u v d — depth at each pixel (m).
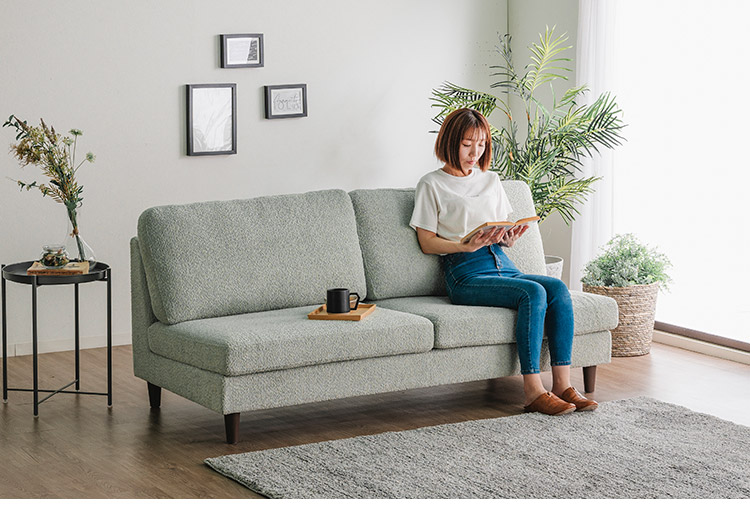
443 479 3.23
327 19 5.82
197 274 3.92
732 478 3.27
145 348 4.06
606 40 5.56
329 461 3.40
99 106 5.20
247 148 5.64
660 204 5.47
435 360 3.97
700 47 5.19
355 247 4.31
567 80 6.04
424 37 6.16
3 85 4.96
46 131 4.18
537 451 3.52
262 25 5.62
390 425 3.92
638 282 5.10
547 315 4.14
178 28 5.37
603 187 5.61
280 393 3.65
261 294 4.04
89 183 5.21
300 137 5.80
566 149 5.50
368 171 6.06
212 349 3.57
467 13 6.30
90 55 5.15
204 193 5.54
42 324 5.20
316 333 3.67
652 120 5.47
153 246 3.91
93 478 3.29
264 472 3.29
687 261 5.37
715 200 5.19
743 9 4.97
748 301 5.09
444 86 6.27
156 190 5.39
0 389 4.43
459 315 4.01
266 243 4.10
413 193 4.56
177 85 5.39
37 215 5.10
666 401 4.28
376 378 3.84
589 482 3.22
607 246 5.64
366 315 3.89
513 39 6.45
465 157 4.36
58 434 3.77
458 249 4.28
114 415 4.02
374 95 6.02
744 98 5.00
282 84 5.70
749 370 4.83
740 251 5.10
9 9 4.95
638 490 3.15
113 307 5.36
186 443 3.66
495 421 3.88
